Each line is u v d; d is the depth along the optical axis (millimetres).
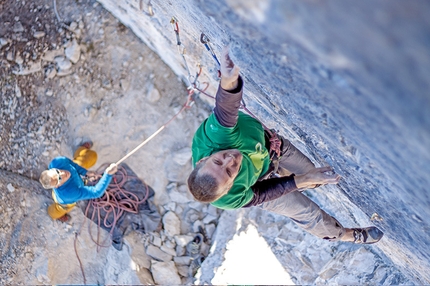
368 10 1089
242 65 2385
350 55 1240
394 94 1220
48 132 5609
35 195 5410
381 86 1236
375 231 3422
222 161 2469
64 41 5656
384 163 1791
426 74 1078
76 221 5555
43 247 5285
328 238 3553
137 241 5648
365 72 1245
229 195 2648
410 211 2127
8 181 5270
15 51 5441
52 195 5379
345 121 1773
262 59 1986
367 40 1147
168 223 5836
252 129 2779
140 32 5656
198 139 2764
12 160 5402
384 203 2414
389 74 1172
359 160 2068
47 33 5586
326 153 2746
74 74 5715
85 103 5777
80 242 5516
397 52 1099
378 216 2936
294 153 3207
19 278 5094
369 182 2301
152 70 6004
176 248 5797
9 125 5418
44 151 5582
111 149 5879
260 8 1413
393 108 1280
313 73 1554
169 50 5055
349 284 4602
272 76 2057
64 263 5359
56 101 5656
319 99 1820
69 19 5680
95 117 5824
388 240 3490
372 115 1461
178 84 6070
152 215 5840
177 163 6000
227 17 1738
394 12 1041
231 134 2623
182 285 5566
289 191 2805
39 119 5566
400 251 3428
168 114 6027
